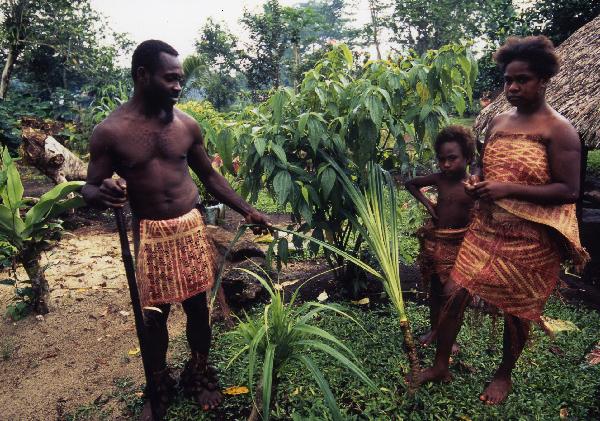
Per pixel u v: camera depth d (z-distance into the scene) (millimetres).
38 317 3674
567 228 2119
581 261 2182
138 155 2141
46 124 6816
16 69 18656
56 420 2537
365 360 2828
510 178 2152
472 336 3062
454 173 2641
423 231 2867
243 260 4016
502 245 2199
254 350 1978
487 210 2281
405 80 3334
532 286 2189
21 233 3531
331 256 4281
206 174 2506
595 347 2723
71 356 3168
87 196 2049
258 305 3670
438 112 3201
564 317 3312
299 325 2143
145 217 2240
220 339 3133
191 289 2283
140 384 2801
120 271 4703
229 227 6367
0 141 9797
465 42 3158
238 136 3234
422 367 2752
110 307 3846
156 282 2240
